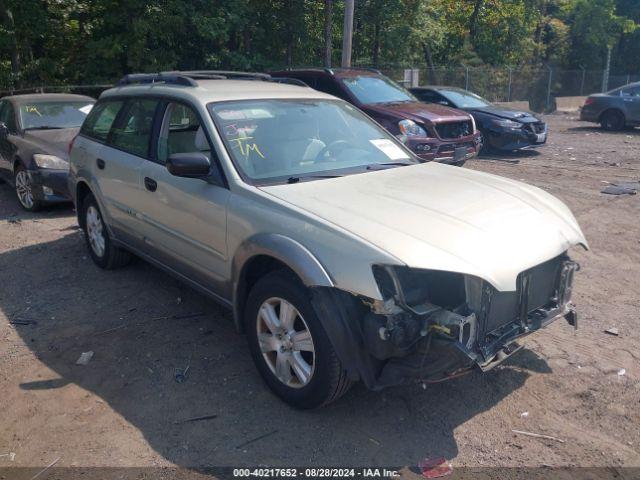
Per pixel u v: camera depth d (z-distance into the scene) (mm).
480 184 4156
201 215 4086
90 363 4191
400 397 3748
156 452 3256
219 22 17328
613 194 9016
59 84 18406
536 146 13312
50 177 7895
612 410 3600
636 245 6660
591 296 5289
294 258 3266
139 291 5453
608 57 33938
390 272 3061
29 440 3369
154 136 4770
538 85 27844
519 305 3445
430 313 3117
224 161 3988
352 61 23562
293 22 20062
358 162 4496
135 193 4898
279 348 3592
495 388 3834
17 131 8789
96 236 5961
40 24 17328
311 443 3320
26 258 6410
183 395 3787
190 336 4574
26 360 4242
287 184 3908
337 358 3264
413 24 22672
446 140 9773
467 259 3117
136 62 17500
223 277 4023
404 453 3238
